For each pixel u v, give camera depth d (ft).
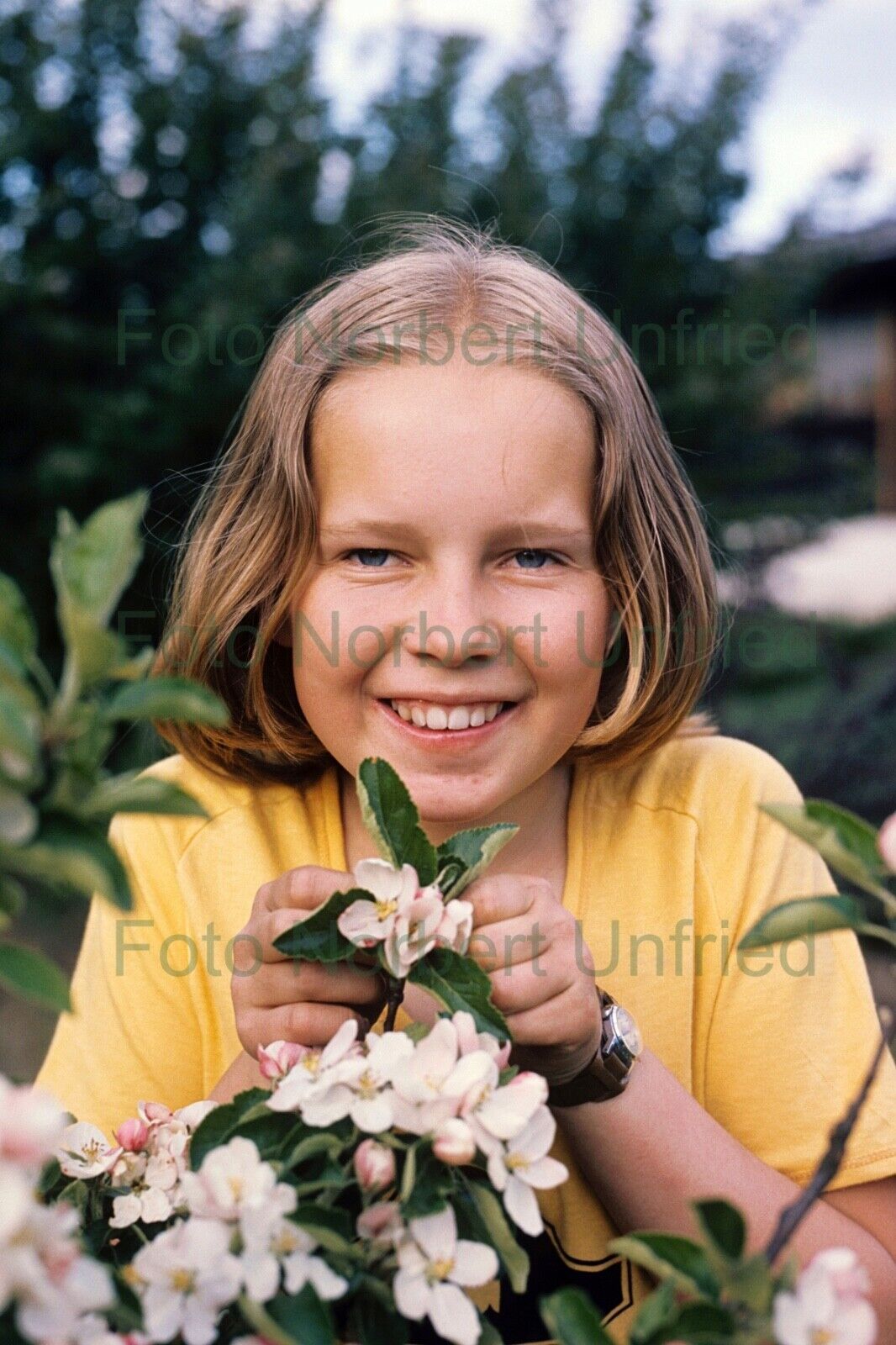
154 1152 2.44
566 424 3.21
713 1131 3.03
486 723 3.19
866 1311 1.80
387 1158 1.99
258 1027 2.71
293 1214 1.92
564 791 3.80
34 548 14.12
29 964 1.66
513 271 3.54
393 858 2.32
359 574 3.21
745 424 17.28
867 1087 1.90
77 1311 1.68
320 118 15.19
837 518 18.84
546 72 16.46
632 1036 2.92
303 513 3.29
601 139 16.39
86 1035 3.68
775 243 17.37
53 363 14.17
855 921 1.91
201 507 4.16
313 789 3.86
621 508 3.43
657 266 16.47
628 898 3.63
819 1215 3.09
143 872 3.76
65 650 14.39
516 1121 2.02
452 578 3.09
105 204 14.88
